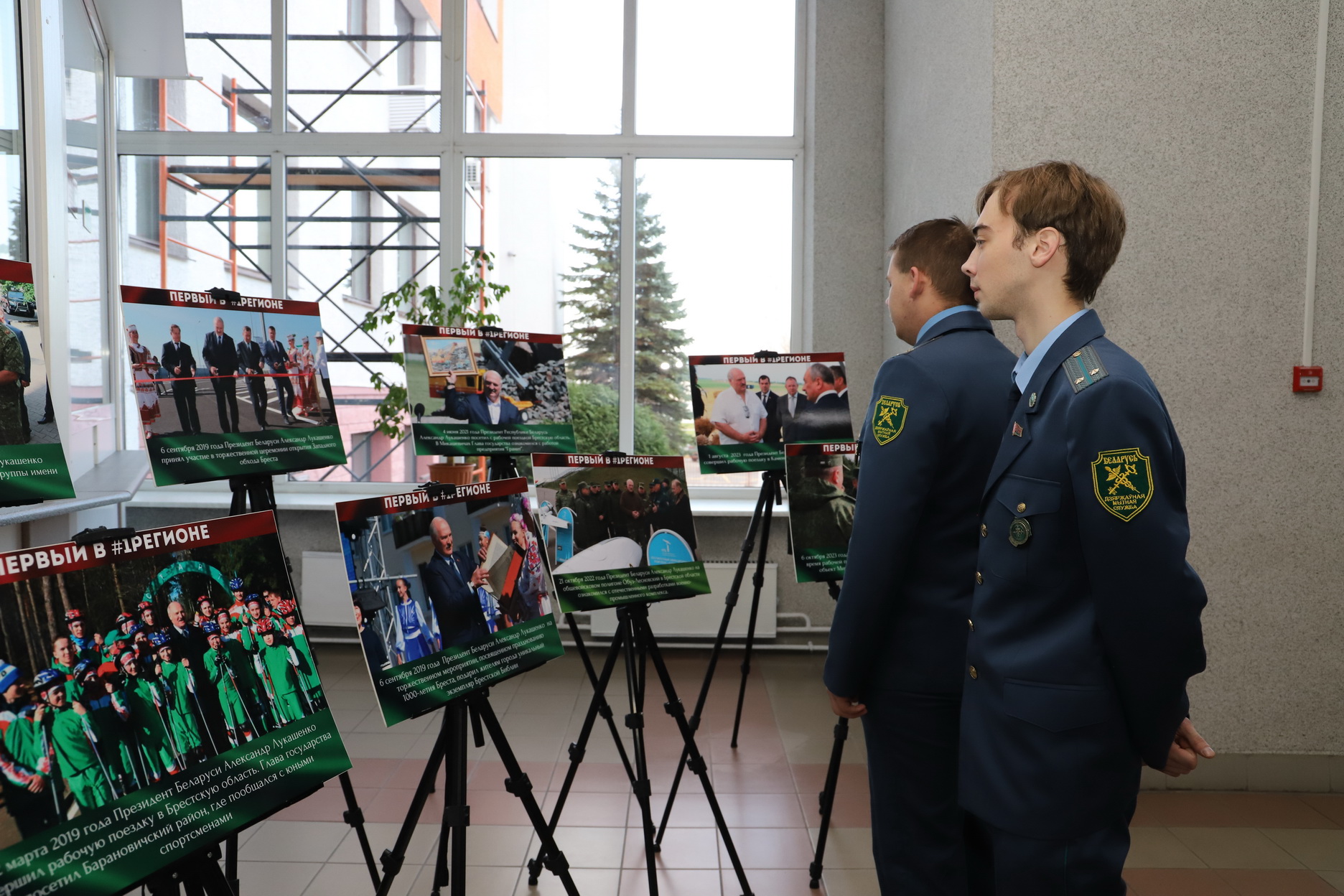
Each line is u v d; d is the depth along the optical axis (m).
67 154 3.39
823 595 4.60
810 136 4.65
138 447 4.57
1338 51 2.82
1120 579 1.12
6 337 1.65
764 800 2.93
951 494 1.53
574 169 4.76
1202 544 2.93
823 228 4.59
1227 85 2.84
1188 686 2.98
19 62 2.72
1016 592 1.24
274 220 4.73
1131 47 2.84
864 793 2.98
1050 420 1.23
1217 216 2.87
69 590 1.10
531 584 1.92
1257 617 2.94
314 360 2.47
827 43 4.54
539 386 3.04
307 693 1.36
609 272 4.79
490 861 2.50
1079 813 1.17
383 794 2.94
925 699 1.55
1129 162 2.86
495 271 4.77
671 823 2.76
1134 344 2.90
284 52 4.69
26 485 1.64
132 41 4.30
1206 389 2.90
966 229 1.71
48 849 1.00
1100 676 1.18
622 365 4.80
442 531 1.76
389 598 1.62
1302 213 2.86
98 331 4.09
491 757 3.23
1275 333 2.89
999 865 1.24
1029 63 2.85
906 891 1.58
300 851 2.54
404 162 4.76
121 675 1.13
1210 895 2.34
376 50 4.71
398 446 4.79
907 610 1.57
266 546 1.37
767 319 4.82
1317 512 2.92
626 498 2.40
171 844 1.11
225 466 2.17
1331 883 2.40
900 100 4.15
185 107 4.69
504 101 4.76
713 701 3.88
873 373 4.61
